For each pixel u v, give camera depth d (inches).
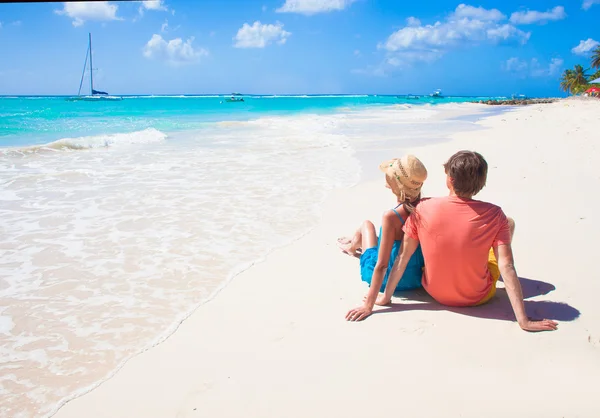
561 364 100.4
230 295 144.4
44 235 201.5
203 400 94.9
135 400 96.7
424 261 130.6
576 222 193.9
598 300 128.6
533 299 131.0
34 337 123.3
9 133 688.4
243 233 203.3
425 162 364.5
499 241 120.3
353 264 167.8
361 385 96.2
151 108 1897.1
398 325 120.5
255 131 693.3
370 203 249.3
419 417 86.3
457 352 106.5
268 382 99.0
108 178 317.7
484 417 85.5
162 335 122.5
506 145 432.5
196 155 423.8
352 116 1131.3
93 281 156.9
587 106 1264.8
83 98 3722.9
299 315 129.3
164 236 200.2
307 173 332.2
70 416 93.5
